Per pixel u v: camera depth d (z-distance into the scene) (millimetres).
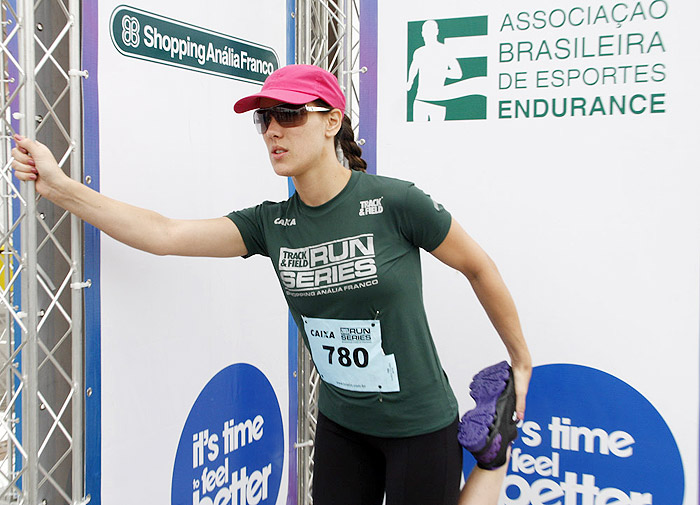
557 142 2693
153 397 2350
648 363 2633
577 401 2738
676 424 2615
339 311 1912
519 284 2779
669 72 2539
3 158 2381
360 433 2016
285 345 3002
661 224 2582
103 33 2090
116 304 2193
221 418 2660
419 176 2893
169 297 2391
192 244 2008
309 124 1808
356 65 3066
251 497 2854
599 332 2689
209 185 2523
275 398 2957
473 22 2771
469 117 2803
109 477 2207
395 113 2910
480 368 2887
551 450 2795
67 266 2178
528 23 2701
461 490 2137
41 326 2094
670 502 2643
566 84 2668
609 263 2658
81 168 2055
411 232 1878
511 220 2773
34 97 1912
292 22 2936
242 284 2725
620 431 2691
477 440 1978
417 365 1917
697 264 2547
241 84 2660
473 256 1949
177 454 2467
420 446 1937
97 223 1903
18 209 3229
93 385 2127
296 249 1944
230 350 2682
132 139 2207
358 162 2107
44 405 2086
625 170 2615
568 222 2701
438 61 2830
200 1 2445
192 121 2436
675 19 2521
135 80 2207
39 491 2141
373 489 2121
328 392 2090
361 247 1856
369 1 2914
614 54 2602
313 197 1909
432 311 2936
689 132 2527
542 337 2764
